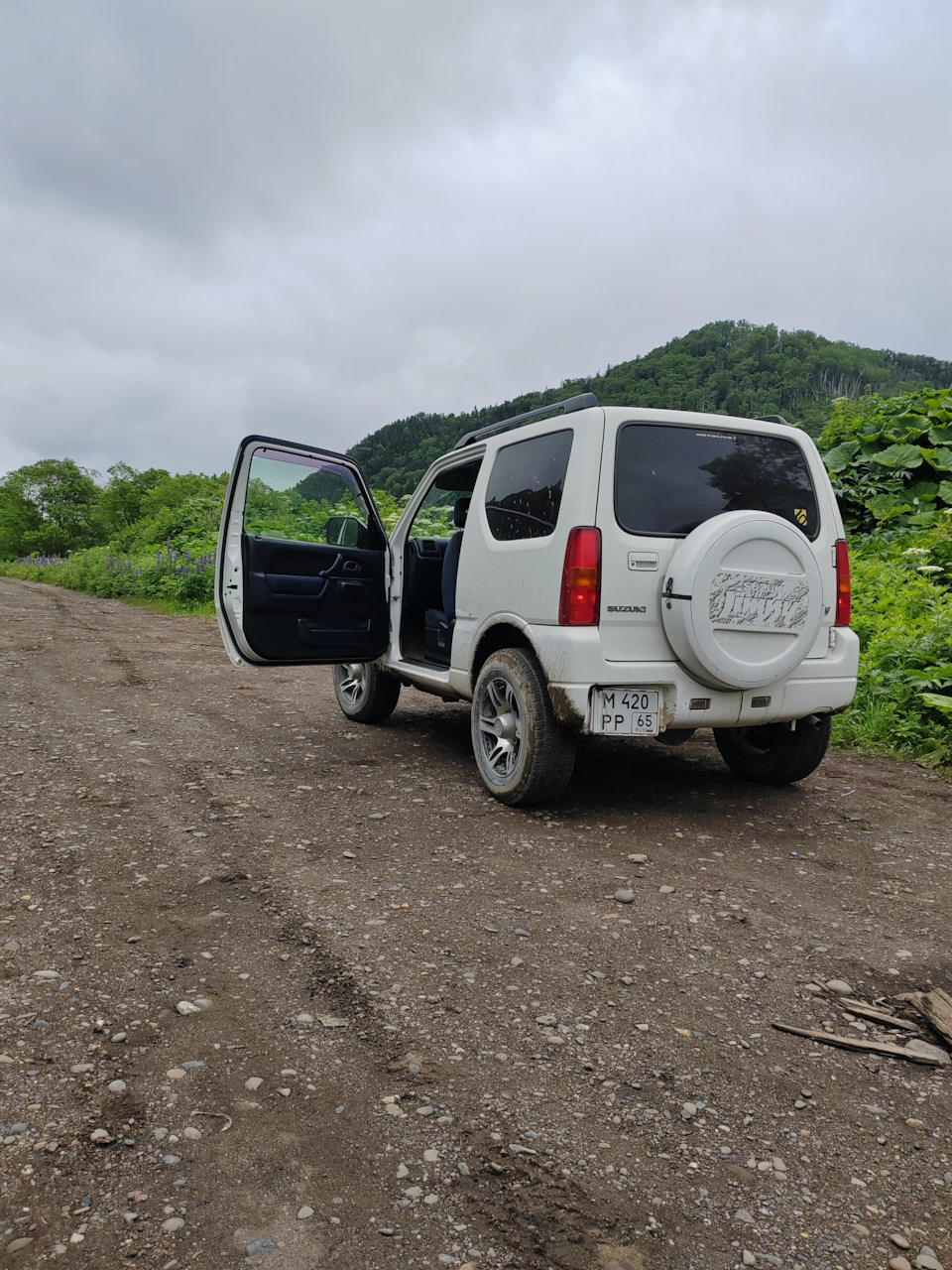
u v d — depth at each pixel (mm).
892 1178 1657
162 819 3760
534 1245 1448
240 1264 1381
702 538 3555
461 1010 2217
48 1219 1463
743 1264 1427
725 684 3662
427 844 3510
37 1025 2080
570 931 2727
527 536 3973
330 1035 2078
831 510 4102
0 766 4582
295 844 3467
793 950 2648
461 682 4535
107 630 12859
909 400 12352
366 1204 1529
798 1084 1956
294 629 4918
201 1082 1869
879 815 4141
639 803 4223
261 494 4781
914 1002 2322
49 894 2895
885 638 6586
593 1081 1930
